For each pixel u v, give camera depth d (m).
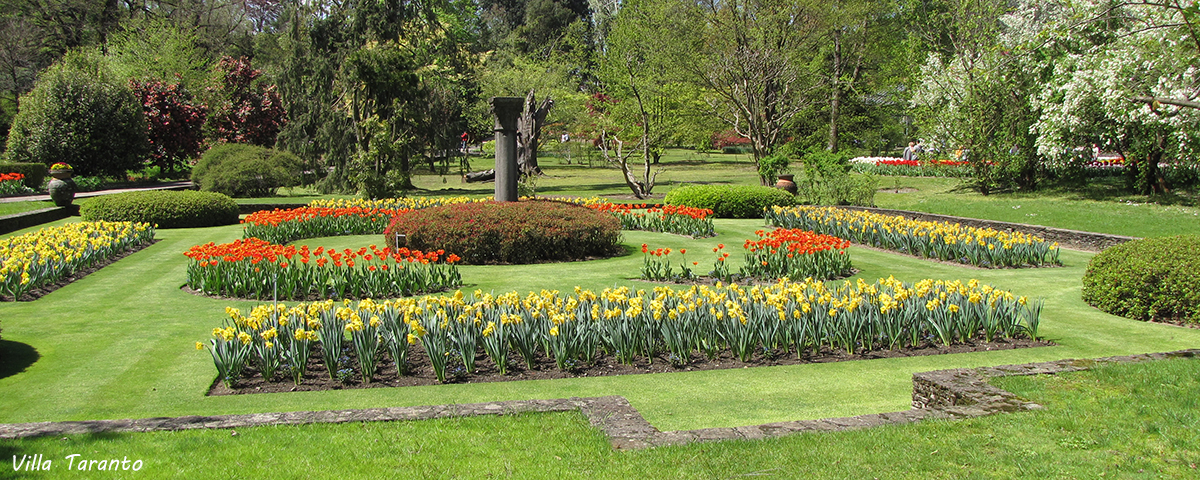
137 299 8.88
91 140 26.41
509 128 14.30
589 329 6.24
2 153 32.72
